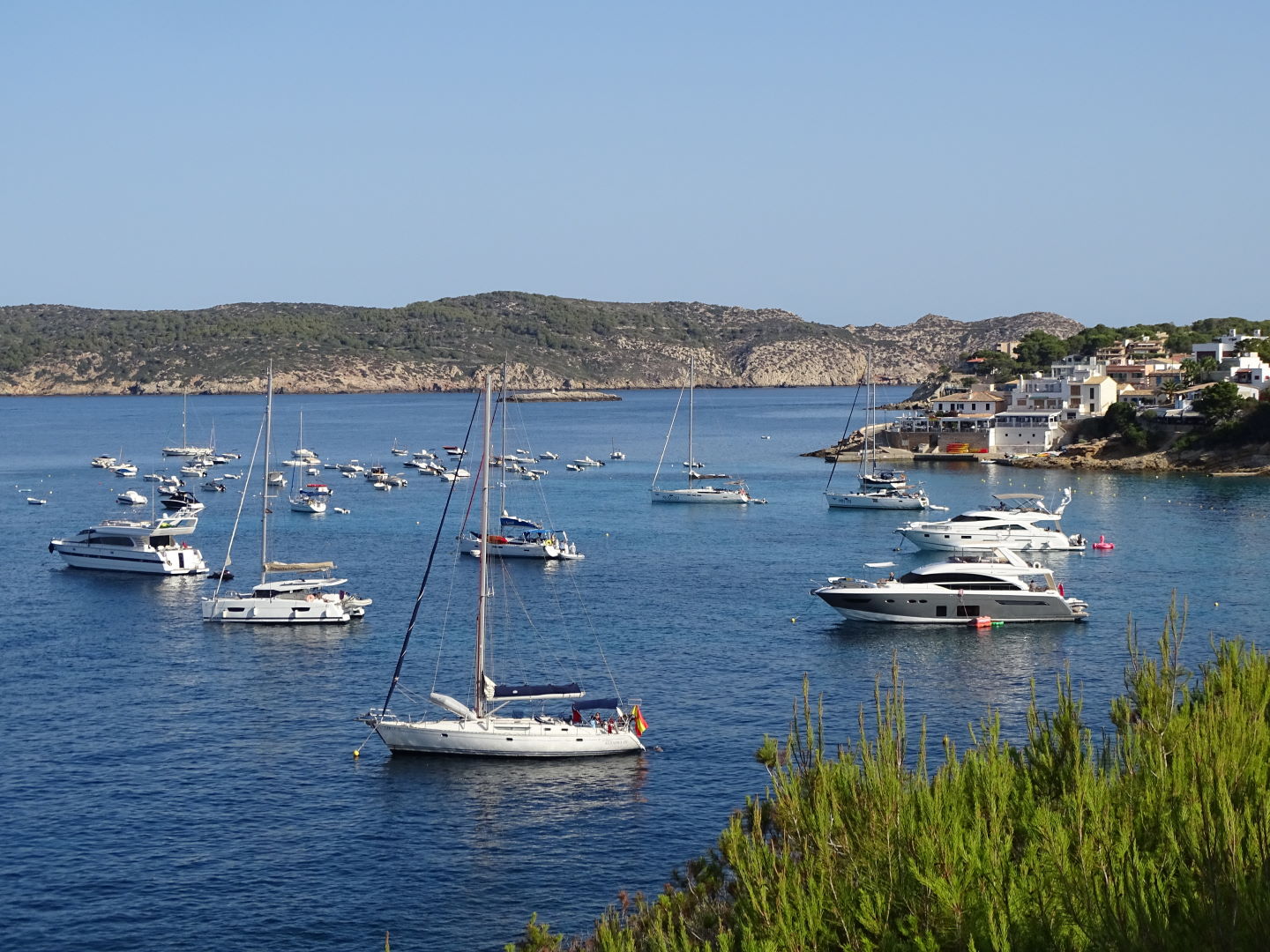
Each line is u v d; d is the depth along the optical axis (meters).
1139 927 22.72
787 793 30.77
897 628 88.12
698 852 50.06
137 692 73.00
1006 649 81.38
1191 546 124.06
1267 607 93.75
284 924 44.78
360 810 54.47
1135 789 28.69
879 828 27.58
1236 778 28.89
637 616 93.56
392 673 77.44
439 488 198.75
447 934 44.06
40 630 90.06
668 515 160.50
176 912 45.56
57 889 47.28
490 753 60.84
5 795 56.12
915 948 24.17
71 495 191.00
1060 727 32.62
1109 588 102.50
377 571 117.12
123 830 52.38
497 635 87.69
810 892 25.92
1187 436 195.88
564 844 50.94
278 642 86.06
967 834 26.86
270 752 61.97
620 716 62.91
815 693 71.38
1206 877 23.55
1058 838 25.28
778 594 102.25
